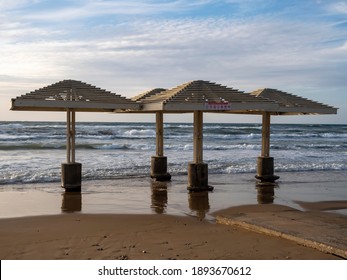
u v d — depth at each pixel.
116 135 45.41
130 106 12.95
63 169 14.52
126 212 11.48
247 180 17.78
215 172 20.05
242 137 46.47
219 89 12.96
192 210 11.80
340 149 35.56
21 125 56.16
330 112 14.94
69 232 9.20
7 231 9.27
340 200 13.53
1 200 13.12
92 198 13.59
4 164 21.28
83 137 41.91
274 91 15.40
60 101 12.20
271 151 33.06
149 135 46.84
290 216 10.16
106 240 8.57
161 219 10.56
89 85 13.26
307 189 15.70
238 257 7.34
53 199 13.34
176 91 12.98
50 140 36.47
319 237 8.04
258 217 9.95
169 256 7.47
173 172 19.58
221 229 9.34
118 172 19.25
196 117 14.55
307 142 44.94
